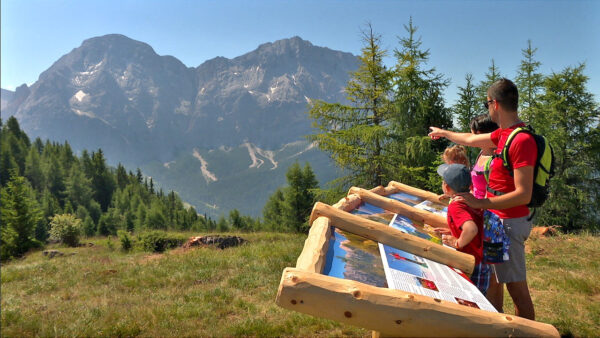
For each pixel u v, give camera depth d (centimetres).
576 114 2186
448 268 190
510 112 239
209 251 1570
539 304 555
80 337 616
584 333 438
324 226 190
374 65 1856
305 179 4806
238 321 630
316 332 543
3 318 748
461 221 223
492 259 242
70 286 1113
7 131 17200
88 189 13250
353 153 1794
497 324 130
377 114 1916
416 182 1744
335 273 150
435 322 126
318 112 1878
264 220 6769
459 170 229
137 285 1017
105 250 2256
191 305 732
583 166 2134
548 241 972
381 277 153
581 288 609
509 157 222
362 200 291
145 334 605
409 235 204
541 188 216
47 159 14788
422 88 1836
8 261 2817
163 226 9500
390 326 128
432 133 326
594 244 908
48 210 9675
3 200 3344
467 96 2066
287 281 131
